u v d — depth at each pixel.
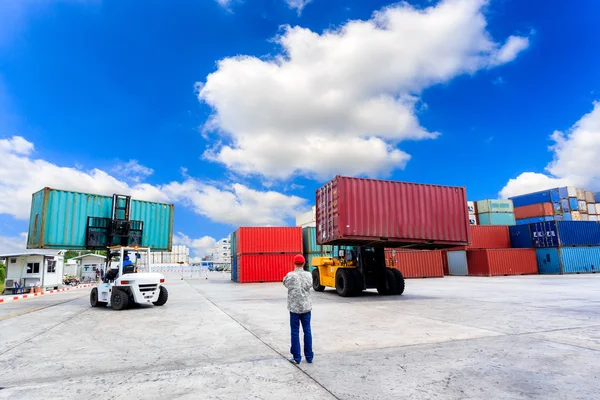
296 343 4.80
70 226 12.98
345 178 13.04
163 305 12.05
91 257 43.03
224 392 3.70
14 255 25.78
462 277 29.66
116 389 3.84
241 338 6.42
